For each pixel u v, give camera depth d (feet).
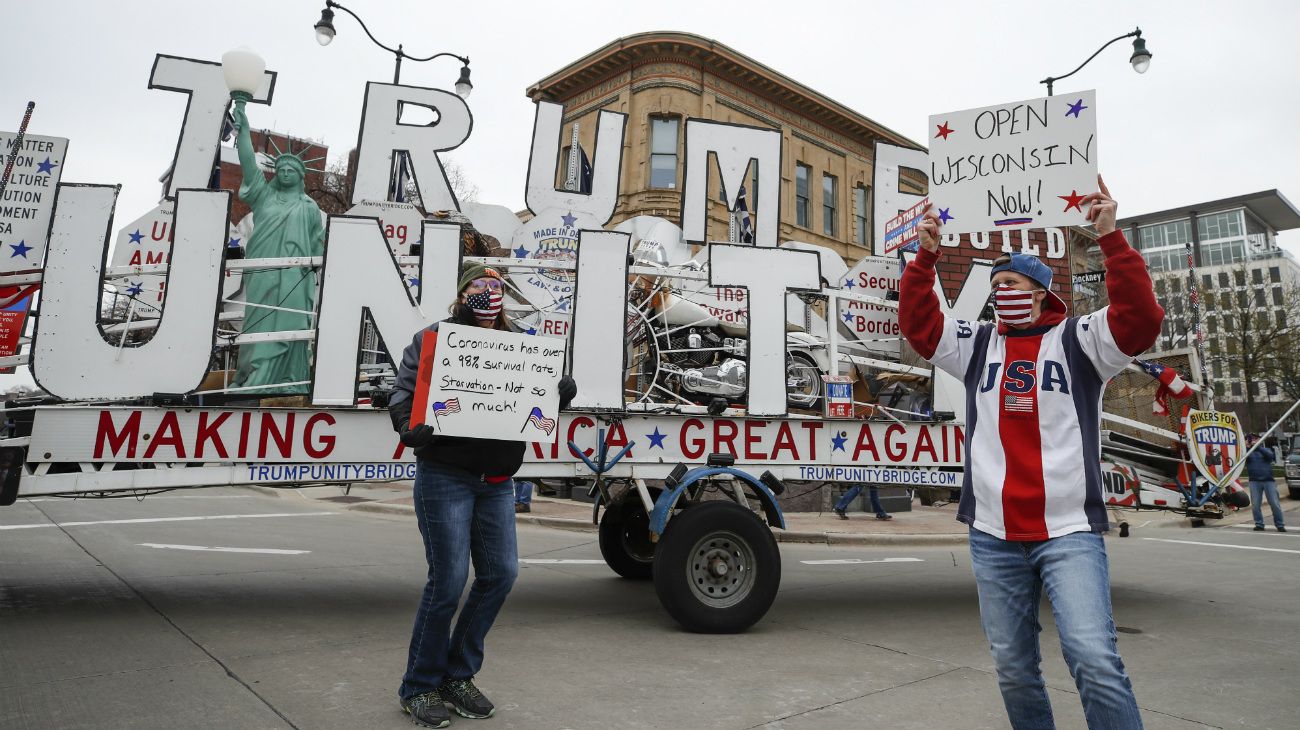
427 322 16.25
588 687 11.55
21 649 12.53
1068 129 13.53
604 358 16.83
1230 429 21.21
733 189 22.27
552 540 30.91
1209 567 25.75
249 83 20.16
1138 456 22.26
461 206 22.35
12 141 14.78
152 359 14.66
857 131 74.08
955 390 18.97
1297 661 13.79
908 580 22.50
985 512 7.70
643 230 25.57
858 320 23.03
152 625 14.38
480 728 9.76
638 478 16.42
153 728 9.37
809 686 11.80
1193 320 44.39
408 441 9.30
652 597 18.93
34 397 16.28
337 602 17.10
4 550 23.02
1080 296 43.06
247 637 13.76
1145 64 37.27
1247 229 259.39
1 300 14.60
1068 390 7.52
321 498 48.14
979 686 11.93
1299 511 52.21
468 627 10.27
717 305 24.80
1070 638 6.79
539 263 17.52
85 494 15.55
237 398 17.28
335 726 9.61
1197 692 11.94
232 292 20.34
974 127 14.19
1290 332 105.60
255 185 20.43
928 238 8.43
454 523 9.77
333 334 15.74
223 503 43.55
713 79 65.05
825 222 72.43
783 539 32.40
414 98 22.90
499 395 10.05
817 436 17.76
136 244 19.83
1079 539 7.11
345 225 16.06
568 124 68.18
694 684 11.80
